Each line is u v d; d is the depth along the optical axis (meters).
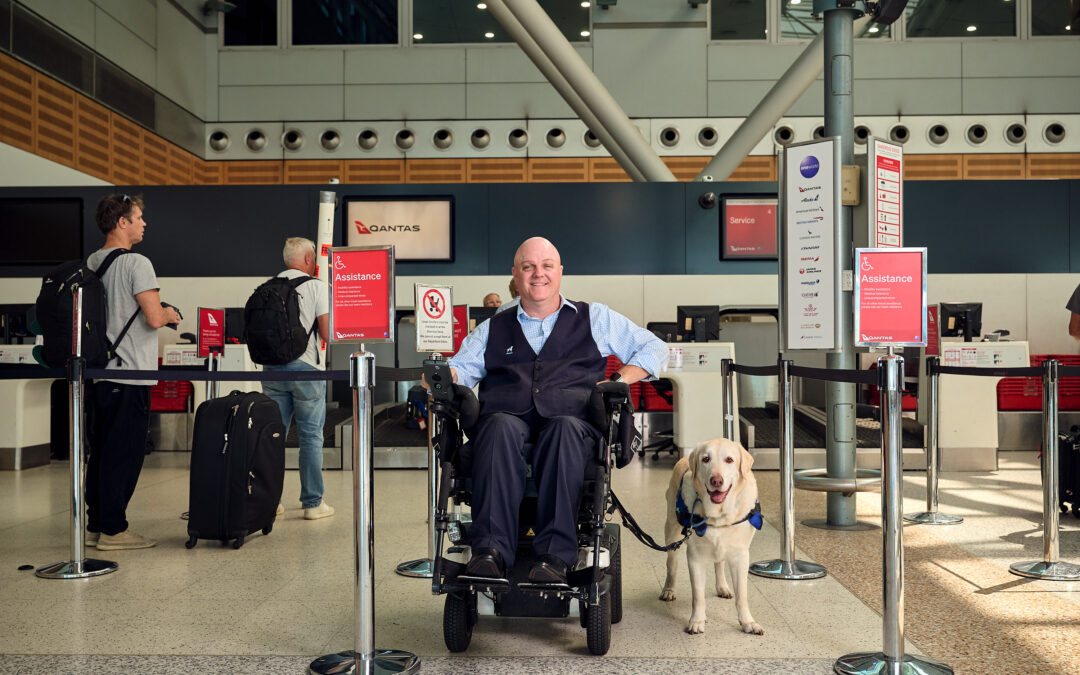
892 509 2.52
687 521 2.85
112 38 11.04
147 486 6.28
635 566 3.86
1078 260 9.29
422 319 3.48
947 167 13.10
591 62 13.20
